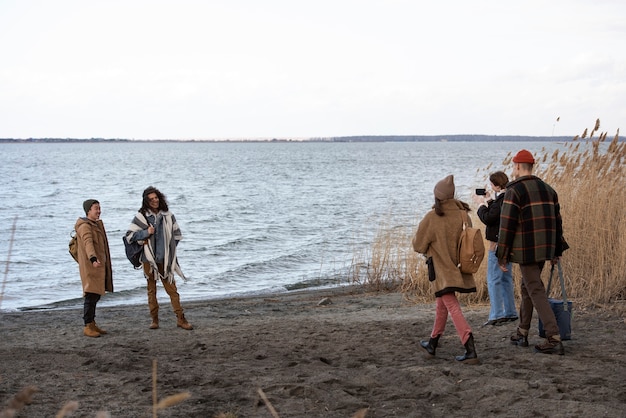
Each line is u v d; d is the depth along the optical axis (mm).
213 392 5461
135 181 61438
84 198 42906
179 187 53281
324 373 6051
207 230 26578
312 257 19375
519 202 6324
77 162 113000
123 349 7574
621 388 5281
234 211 33969
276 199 41062
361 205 35875
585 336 7207
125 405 5145
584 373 5750
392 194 43531
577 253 9781
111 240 23297
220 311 11336
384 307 10805
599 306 8719
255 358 7039
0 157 142250
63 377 6090
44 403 5211
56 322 10578
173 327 9438
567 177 10844
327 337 8047
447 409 4941
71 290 15195
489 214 7992
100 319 10570
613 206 10242
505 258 6422
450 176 6238
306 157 141875
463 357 6270
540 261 6344
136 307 12383
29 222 29578
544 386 5309
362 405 5047
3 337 8758
